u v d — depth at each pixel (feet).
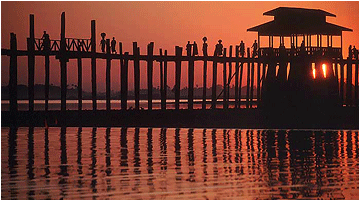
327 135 220.64
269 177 140.15
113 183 133.49
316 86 297.74
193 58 277.64
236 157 165.78
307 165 154.51
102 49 261.44
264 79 302.86
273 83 298.35
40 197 122.52
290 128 248.11
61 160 159.22
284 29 301.02
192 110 265.54
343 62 315.17
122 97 264.52
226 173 144.15
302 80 295.28
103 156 165.78
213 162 157.89
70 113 247.50
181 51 274.36
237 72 295.48
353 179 138.51
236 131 234.79
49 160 159.12
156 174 142.51
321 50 298.97
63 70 246.47
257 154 170.91
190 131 233.35
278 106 294.25
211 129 243.19
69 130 232.73
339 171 147.02
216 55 286.05
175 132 228.84
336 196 124.77
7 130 230.89
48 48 244.42
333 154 171.22
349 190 128.98
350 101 320.91
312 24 301.84
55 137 207.92
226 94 297.94
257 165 154.10
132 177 139.23
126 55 262.06
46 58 244.42
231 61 292.40
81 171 145.38
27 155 166.81
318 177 140.26
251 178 139.03
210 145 188.55
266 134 223.30
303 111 276.21
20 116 242.17
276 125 257.34
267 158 164.35
